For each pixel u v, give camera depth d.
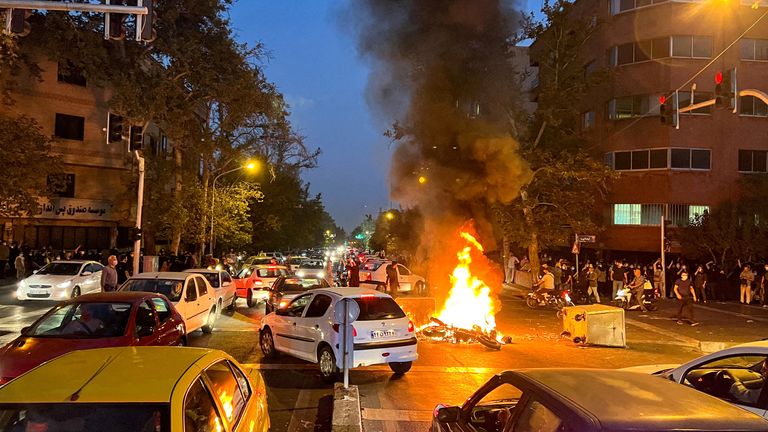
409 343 9.27
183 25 31.53
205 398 3.80
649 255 33.09
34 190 24.16
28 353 6.66
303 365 10.28
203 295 13.08
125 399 3.31
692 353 12.74
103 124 35.44
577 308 13.87
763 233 24.69
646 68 33.28
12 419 3.20
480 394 4.16
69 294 18.30
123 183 32.22
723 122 32.03
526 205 28.48
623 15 34.38
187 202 31.81
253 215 46.44
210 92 31.16
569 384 3.48
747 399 5.11
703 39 32.34
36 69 29.98
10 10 10.13
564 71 28.98
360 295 9.29
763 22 32.06
